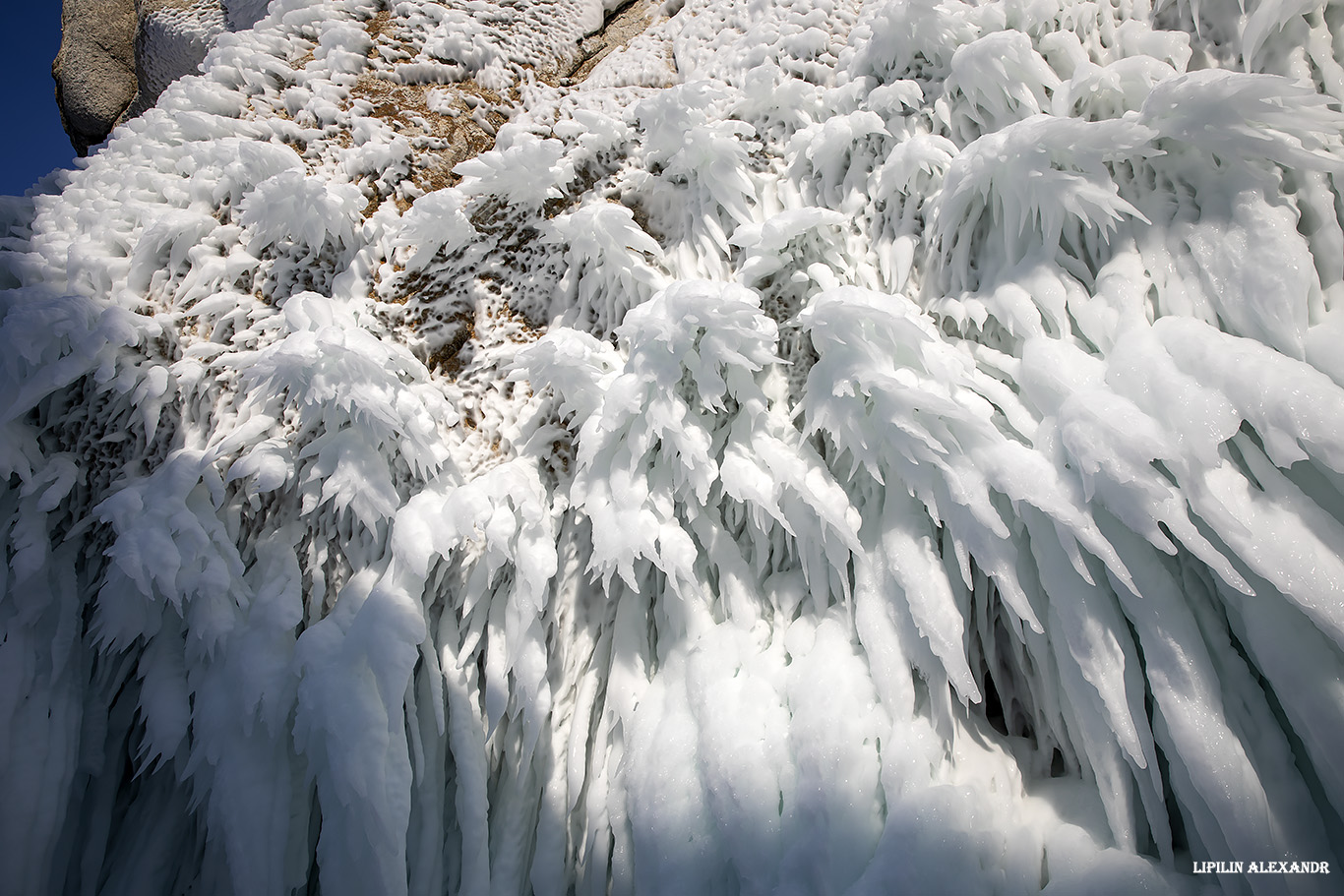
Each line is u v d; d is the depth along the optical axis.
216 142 2.97
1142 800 1.82
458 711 2.38
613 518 2.30
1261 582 1.75
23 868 2.12
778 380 2.59
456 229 2.83
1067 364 2.04
